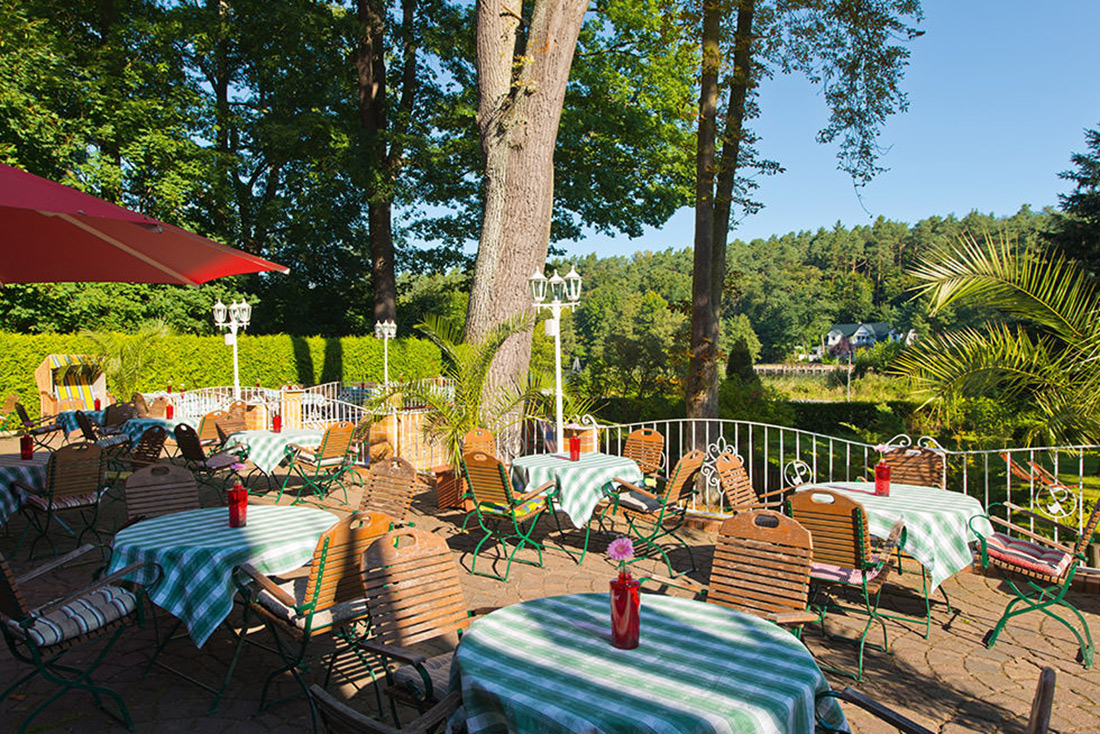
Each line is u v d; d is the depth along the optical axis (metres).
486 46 10.38
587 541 6.68
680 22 10.36
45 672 3.37
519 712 2.17
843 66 11.23
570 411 9.84
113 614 3.63
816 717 2.57
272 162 26.16
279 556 3.96
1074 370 6.44
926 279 6.80
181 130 22.81
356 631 3.95
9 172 3.48
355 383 23.14
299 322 28.52
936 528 4.78
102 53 20.80
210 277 5.94
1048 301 6.45
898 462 6.36
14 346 16.31
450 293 34.69
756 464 11.83
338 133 23.00
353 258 29.92
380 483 5.45
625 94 23.88
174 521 4.48
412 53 25.22
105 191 20.69
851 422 22.70
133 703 3.79
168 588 3.79
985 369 6.71
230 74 26.02
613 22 23.23
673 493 6.08
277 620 3.61
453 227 28.30
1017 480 9.05
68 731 3.49
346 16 22.67
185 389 19.62
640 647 2.62
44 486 6.45
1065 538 6.62
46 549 6.68
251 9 22.83
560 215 26.95
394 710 3.28
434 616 3.44
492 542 7.18
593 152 24.06
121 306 20.86
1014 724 3.62
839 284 104.00
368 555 3.25
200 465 8.44
